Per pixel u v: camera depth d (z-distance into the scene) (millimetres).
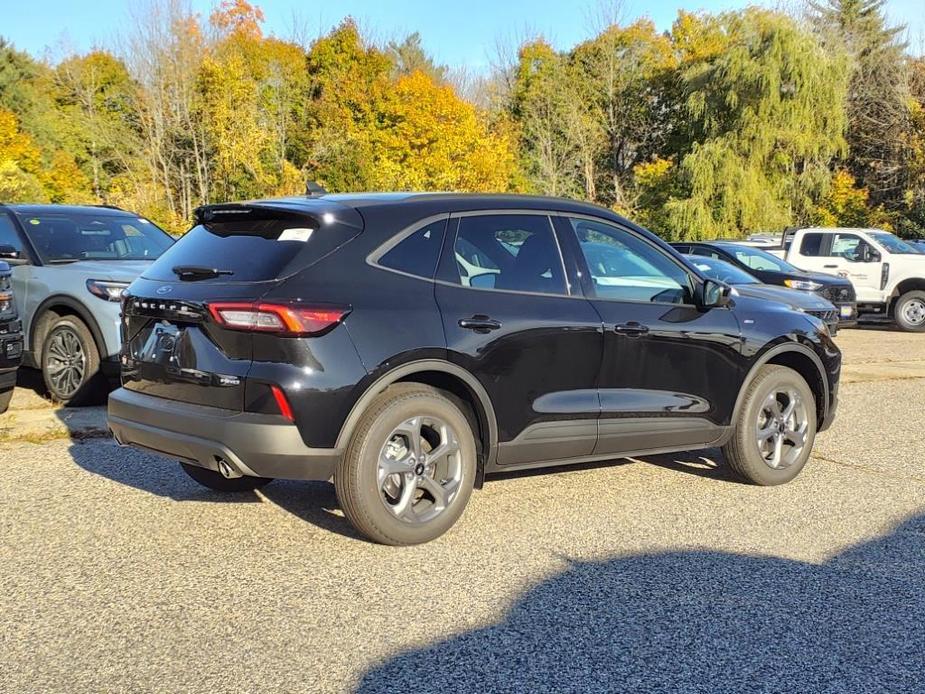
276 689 3012
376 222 4375
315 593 3840
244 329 4004
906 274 17547
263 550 4359
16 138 34719
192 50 36688
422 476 4395
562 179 44562
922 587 4031
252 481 5375
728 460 5691
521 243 4820
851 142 40344
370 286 4230
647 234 5363
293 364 3971
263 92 38188
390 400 4238
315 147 36031
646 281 5266
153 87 36469
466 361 4406
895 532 4824
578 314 4836
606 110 46406
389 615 3629
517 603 3766
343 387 4039
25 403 7934
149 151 36125
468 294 4516
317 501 5191
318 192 5082
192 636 3412
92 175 38219
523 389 4637
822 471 6195
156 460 6023
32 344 7910
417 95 38438
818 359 5949
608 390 4984
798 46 34219
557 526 4816
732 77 34938
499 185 39719
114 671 3127
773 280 14367
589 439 4922
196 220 4855
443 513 4457
